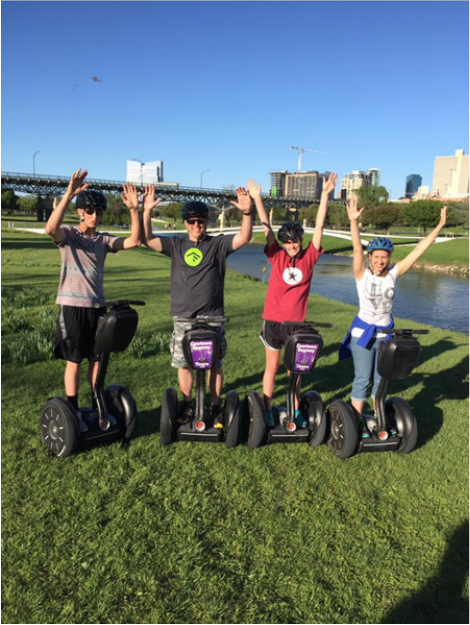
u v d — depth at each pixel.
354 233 3.35
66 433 3.16
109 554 2.38
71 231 3.26
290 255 3.48
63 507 2.73
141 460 3.28
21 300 9.49
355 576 2.31
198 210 3.27
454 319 14.91
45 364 5.50
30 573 2.24
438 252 38.75
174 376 5.19
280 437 3.47
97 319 3.35
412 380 5.37
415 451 3.58
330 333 7.96
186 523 2.63
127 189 3.30
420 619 2.08
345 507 2.85
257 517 2.71
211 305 3.44
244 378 5.21
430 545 2.55
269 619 2.05
